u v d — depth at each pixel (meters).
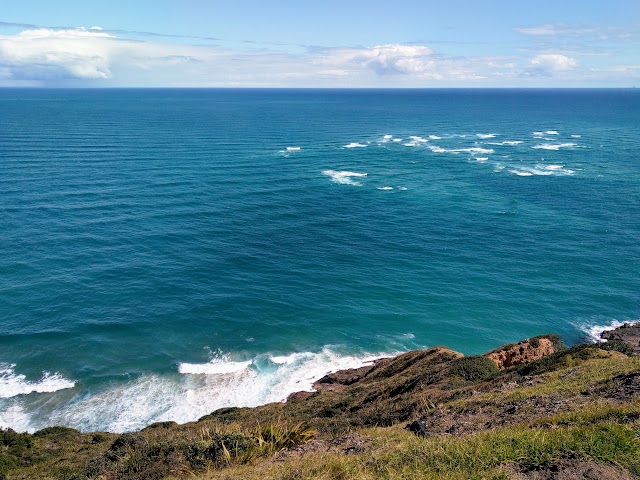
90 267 54.03
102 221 67.31
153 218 69.44
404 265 57.06
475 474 8.68
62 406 33.41
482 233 66.56
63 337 41.41
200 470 13.64
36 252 56.81
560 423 11.08
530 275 54.41
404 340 42.88
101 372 37.31
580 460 8.59
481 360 26.48
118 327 43.31
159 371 37.78
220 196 80.56
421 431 13.35
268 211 74.25
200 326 44.09
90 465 17.58
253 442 14.45
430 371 26.39
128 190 81.56
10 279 50.38
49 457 23.00
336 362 39.66
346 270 55.69
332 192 84.75
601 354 21.75
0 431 25.89
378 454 10.79
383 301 49.22
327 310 47.38
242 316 45.97
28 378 36.28
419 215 73.75
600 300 48.94
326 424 19.38
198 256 58.12
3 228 62.84
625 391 13.52
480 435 10.84
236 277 53.41
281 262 57.34
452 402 17.70
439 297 49.91
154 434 21.88
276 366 38.91
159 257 57.41
